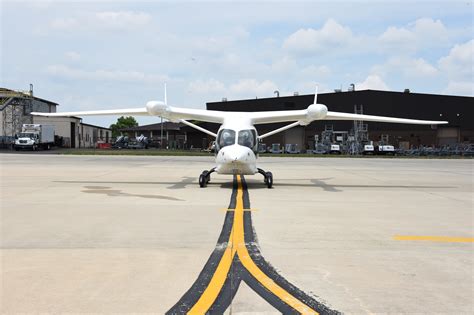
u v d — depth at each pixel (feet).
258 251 24.52
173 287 18.43
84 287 18.39
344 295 17.66
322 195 51.83
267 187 60.64
